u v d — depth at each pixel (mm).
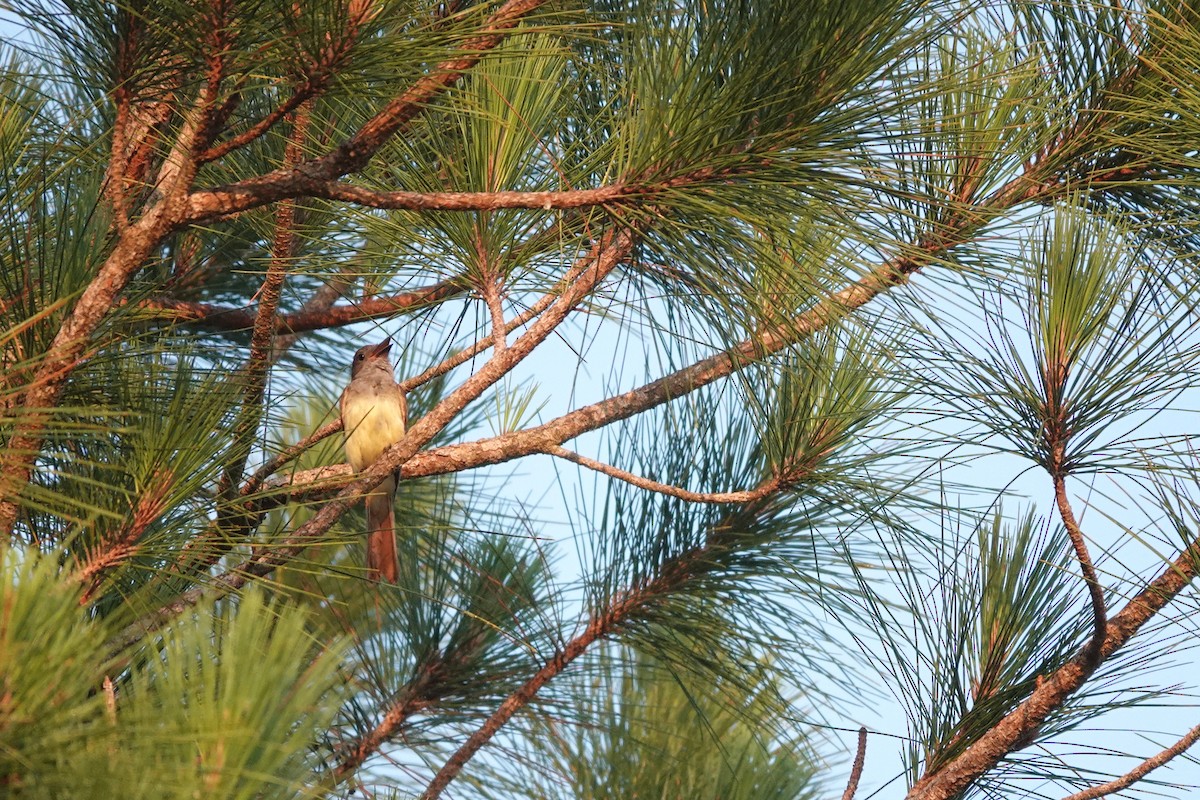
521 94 6184
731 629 7414
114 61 4875
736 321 5734
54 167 5785
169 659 3162
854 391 6777
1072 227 5262
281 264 6281
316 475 6898
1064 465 5305
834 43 4922
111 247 5277
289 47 4684
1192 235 5891
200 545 4914
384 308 8133
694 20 5375
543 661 7781
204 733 2871
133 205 5672
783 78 5031
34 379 4676
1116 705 5699
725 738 8320
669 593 7539
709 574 7426
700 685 7742
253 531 5836
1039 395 5234
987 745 5762
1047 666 6152
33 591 2967
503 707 7418
